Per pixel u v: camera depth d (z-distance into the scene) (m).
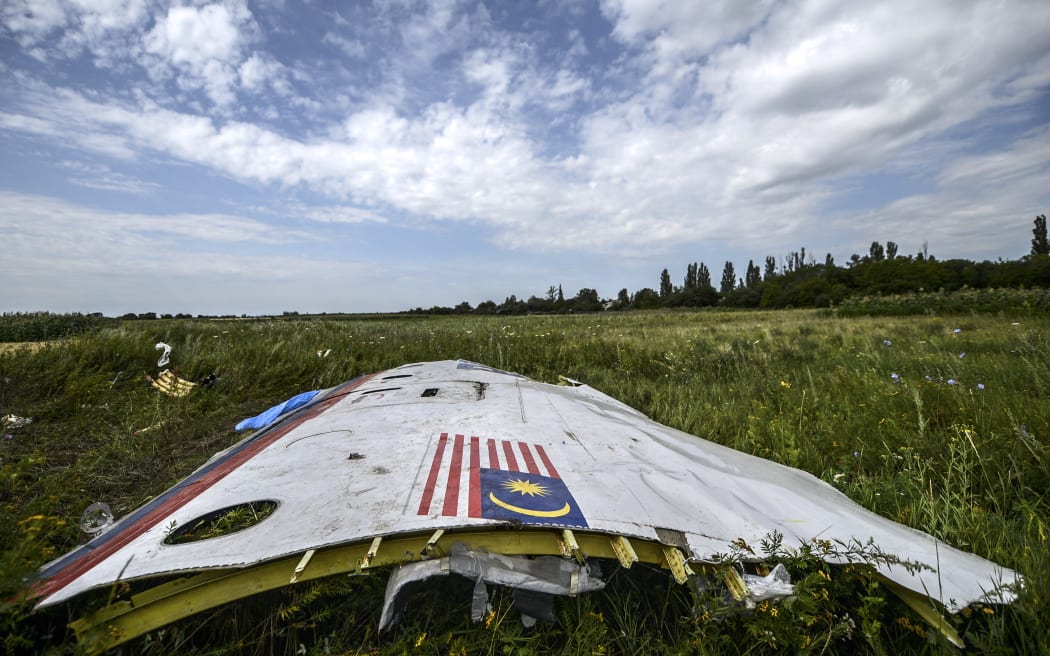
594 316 38.66
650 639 1.98
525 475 2.45
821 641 1.93
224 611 1.96
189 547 1.85
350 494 2.15
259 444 3.27
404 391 4.13
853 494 3.52
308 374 8.55
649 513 2.22
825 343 10.79
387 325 20.19
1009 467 3.47
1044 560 2.28
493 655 1.87
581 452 2.94
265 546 1.80
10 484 3.44
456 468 2.46
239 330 13.60
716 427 5.18
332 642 1.91
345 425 3.15
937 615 1.93
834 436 4.54
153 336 10.32
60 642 1.73
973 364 6.44
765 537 2.25
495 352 10.19
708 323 23.36
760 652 1.92
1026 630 1.95
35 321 15.53
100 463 4.38
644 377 8.55
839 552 2.18
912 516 3.04
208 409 6.49
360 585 2.07
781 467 3.75
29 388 6.75
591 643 1.90
